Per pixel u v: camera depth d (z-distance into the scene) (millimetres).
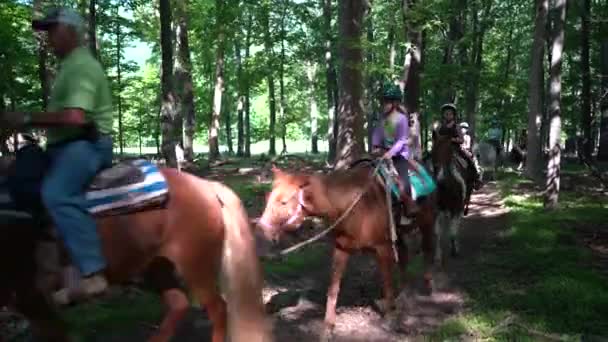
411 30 16953
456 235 9992
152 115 38656
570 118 31062
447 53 24203
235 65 40781
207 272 4641
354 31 15906
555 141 13859
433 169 9867
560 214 13047
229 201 4840
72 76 3906
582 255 9398
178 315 4457
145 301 6875
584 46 22641
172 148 15031
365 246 6422
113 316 6258
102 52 30516
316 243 10492
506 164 31469
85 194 4055
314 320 6875
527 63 39531
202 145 69562
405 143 6922
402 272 7492
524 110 31906
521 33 35250
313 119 46438
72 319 5953
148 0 23719
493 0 29188
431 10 16734
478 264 9375
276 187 6098
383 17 19953
